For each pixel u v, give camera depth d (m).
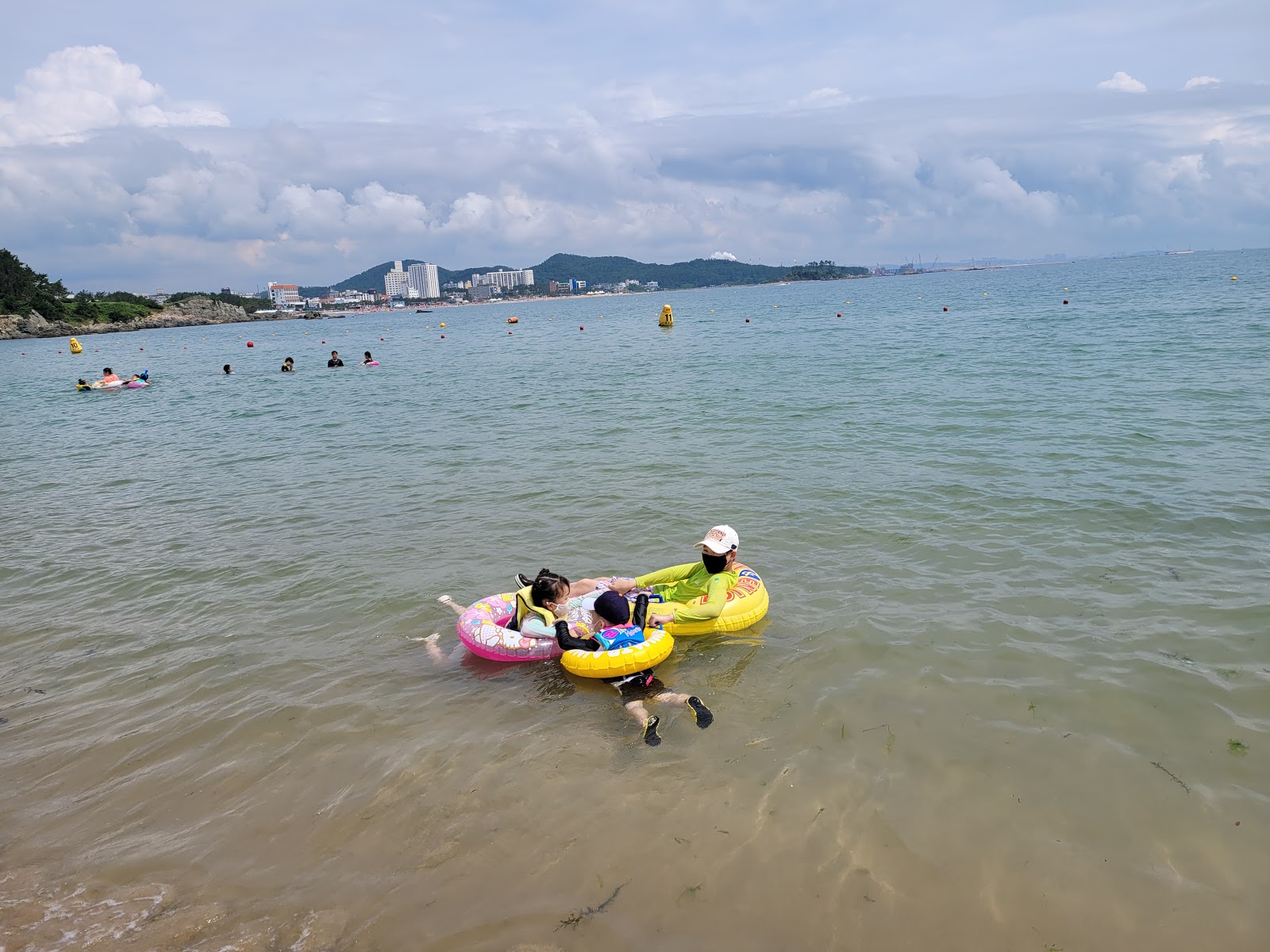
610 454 11.03
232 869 3.47
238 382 26.80
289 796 3.96
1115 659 4.71
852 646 5.10
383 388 22.23
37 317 90.31
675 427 12.78
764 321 47.19
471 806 3.80
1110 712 4.21
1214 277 63.16
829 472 9.23
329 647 5.61
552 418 14.56
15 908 3.28
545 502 8.77
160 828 3.77
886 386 15.55
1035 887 3.13
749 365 21.66
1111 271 117.56
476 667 5.27
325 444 13.38
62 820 3.86
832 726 4.26
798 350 25.47
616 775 3.99
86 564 7.65
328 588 6.67
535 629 5.42
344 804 3.86
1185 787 3.62
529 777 4.01
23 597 6.87
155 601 6.62
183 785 4.09
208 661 5.47
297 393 21.91
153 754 4.38
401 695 4.93
